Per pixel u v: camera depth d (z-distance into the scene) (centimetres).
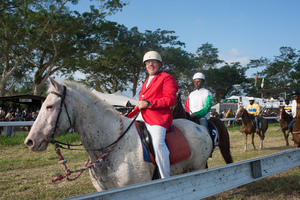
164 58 3516
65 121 238
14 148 836
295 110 662
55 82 237
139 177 248
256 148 928
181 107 418
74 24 2214
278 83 5097
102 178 252
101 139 255
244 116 880
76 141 977
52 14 2103
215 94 5316
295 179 451
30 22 2123
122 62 3020
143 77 3694
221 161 656
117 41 2944
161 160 254
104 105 265
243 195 382
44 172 550
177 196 213
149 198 193
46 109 232
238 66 5253
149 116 267
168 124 272
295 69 4966
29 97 1789
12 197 395
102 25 2545
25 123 823
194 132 310
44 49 2462
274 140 1155
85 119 251
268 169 325
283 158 357
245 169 292
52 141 237
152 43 3719
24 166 595
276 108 2572
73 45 2488
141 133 266
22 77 2739
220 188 255
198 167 310
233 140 1159
